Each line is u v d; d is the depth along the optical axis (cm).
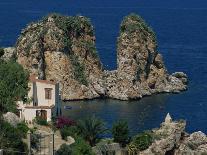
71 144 16825
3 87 18738
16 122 16900
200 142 19062
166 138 18538
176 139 18775
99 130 18325
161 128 19025
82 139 17600
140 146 18212
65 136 17238
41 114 19325
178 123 19150
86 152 16688
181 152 18688
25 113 19150
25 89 19325
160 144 18375
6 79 19100
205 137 19125
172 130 18812
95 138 18150
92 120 18375
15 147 15412
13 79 19200
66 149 15975
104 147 17812
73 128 18138
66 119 18988
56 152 15925
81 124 18300
